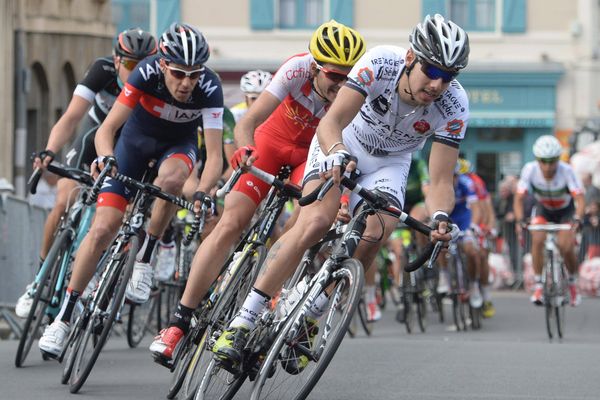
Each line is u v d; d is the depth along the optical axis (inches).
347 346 862.5
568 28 2303.2
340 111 514.3
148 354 797.9
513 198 1765.5
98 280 653.3
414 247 1139.3
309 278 510.9
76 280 647.8
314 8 2321.6
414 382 661.9
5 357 748.6
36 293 698.2
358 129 559.5
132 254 612.4
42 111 1695.4
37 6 1641.2
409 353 812.6
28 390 615.8
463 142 2299.5
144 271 685.3
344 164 475.2
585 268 1706.4
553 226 1071.0
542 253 1078.4
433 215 507.2
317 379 463.2
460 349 845.8
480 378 682.2
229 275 576.1
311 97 610.9
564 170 1109.1
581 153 1793.8
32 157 668.1
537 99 2289.6
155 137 665.6
